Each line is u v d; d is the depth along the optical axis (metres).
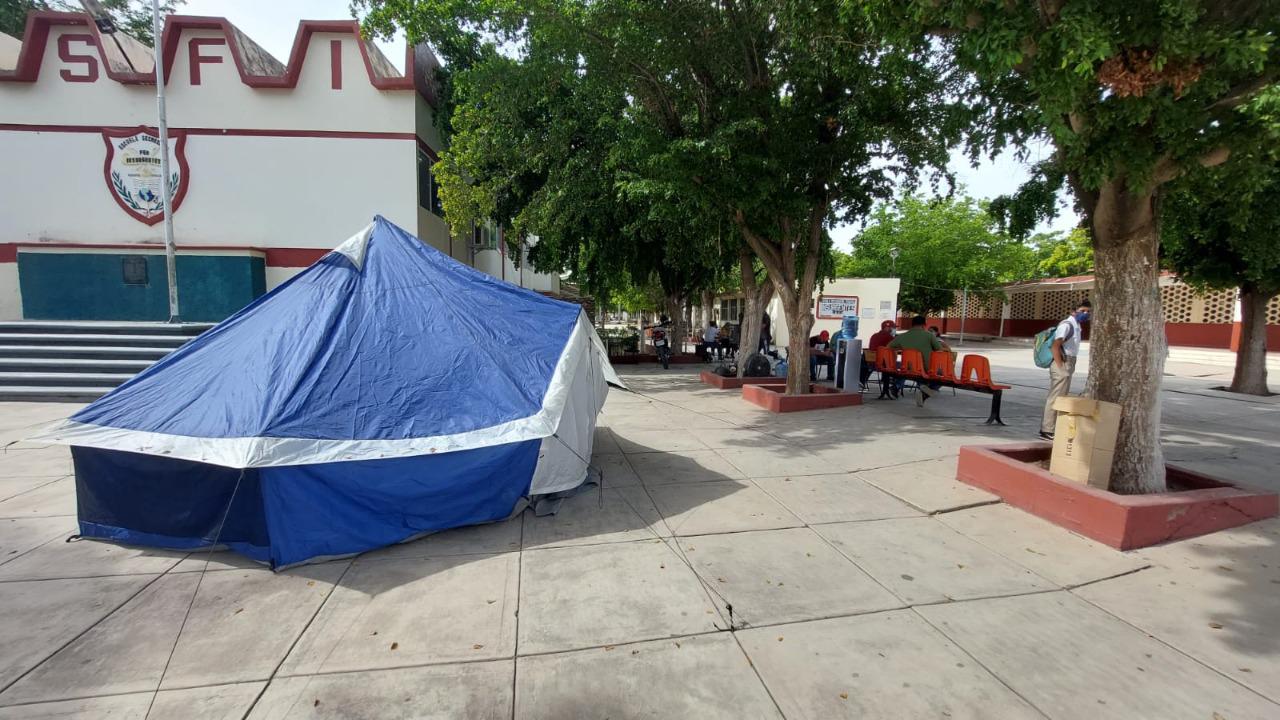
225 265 12.96
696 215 9.13
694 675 2.67
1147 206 4.41
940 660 2.77
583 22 8.00
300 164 13.30
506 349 5.05
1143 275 4.51
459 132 13.55
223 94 13.01
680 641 2.93
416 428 4.16
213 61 12.96
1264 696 2.50
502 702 2.49
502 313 5.47
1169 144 3.88
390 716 2.40
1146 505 3.94
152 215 13.06
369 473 3.97
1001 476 4.94
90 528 4.12
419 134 13.86
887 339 11.88
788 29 7.39
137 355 10.88
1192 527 4.10
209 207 13.17
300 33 12.98
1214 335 21.11
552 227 12.26
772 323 22.91
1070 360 6.90
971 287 30.97
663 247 14.91
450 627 3.06
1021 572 3.65
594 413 5.96
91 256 12.77
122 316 12.96
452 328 4.97
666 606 3.26
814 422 8.30
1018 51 3.55
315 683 2.61
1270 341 18.83
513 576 3.63
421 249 5.71
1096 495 4.11
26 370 10.35
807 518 4.57
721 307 41.62
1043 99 3.68
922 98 7.96
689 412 9.18
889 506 4.82
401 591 3.45
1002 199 8.91
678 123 9.29
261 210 13.30
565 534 4.28
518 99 9.83
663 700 2.51
